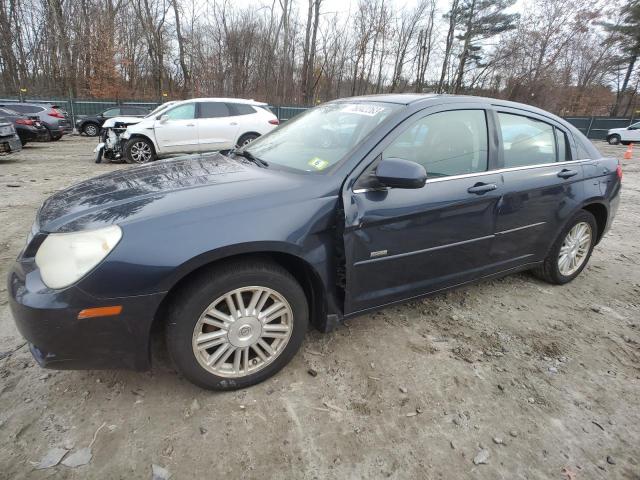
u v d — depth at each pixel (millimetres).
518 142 3178
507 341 2906
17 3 30297
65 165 10477
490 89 42594
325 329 2467
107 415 2084
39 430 1980
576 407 2328
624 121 28625
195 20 30016
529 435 2111
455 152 2791
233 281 2084
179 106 10797
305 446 1968
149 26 30000
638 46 40844
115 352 1955
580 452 2029
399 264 2582
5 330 2752
